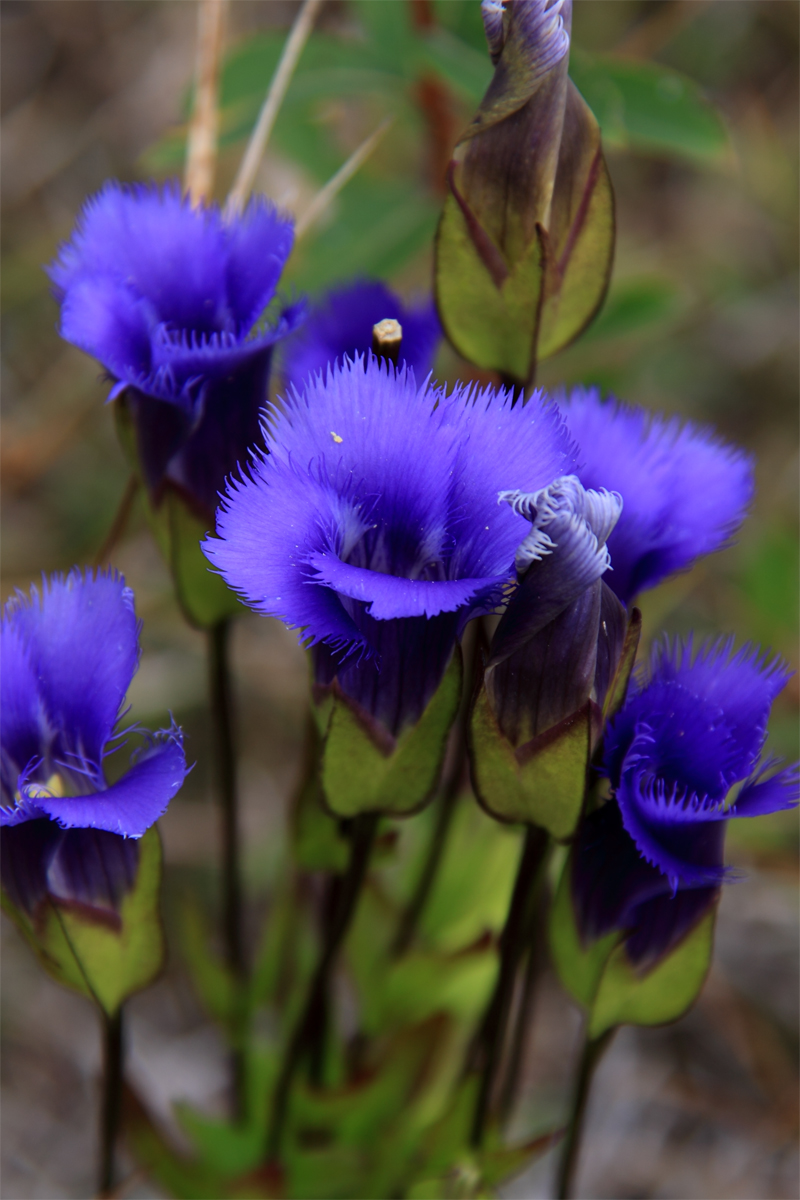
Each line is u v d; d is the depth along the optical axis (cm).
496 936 44
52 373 61
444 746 36
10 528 59
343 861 41
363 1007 45
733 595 58
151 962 38
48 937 37
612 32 65
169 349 37
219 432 38
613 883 37
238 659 56
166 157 46
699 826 36
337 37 47
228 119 46
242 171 43
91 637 37
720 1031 54
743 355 65
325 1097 44
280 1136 43
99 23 65
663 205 66
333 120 52
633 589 38
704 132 46
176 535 38
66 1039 53
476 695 35
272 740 58
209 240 38
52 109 66
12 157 65
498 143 37
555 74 36
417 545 35
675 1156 52
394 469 34
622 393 54
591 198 37
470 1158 41
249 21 62
